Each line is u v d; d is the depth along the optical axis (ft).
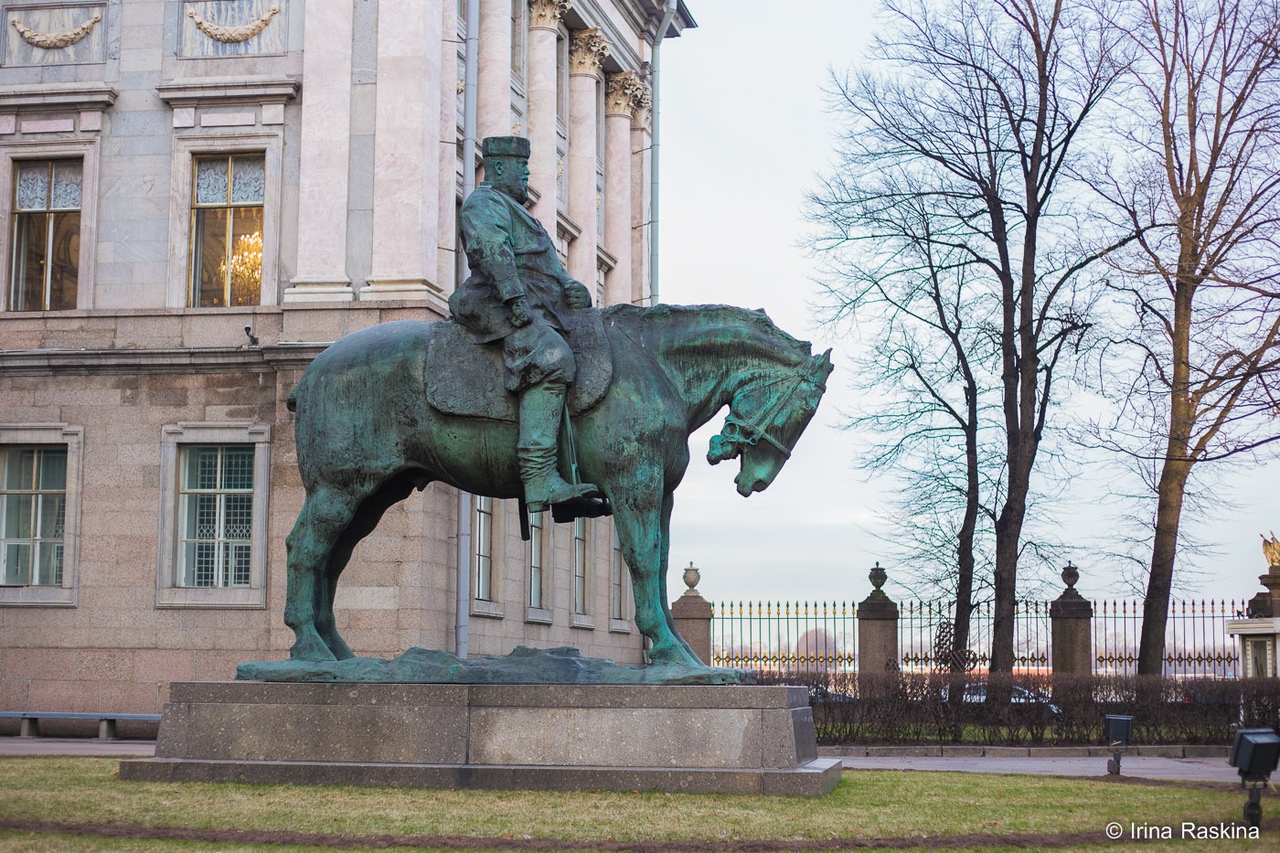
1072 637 106.63
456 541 85.05
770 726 37.35
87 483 84.94
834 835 30.94
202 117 87.51
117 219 87.81
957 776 47.39
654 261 138.62
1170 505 107.86
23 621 84.53
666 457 38.83
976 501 114.52
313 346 82.17
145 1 88.99
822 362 39.29
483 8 101.86
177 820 31.91
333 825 31.35
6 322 87.30
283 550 82.58
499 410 38.60
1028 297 109.70
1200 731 83.05
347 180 84.53
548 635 108.78
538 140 114.83
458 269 92.43
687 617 118.73
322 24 85.87
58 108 88.69
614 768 36.96
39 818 31.99
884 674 85.51
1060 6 108.78
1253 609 106.63
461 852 28.66
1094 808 37.22
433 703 38.65
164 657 83.20
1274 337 79.20
